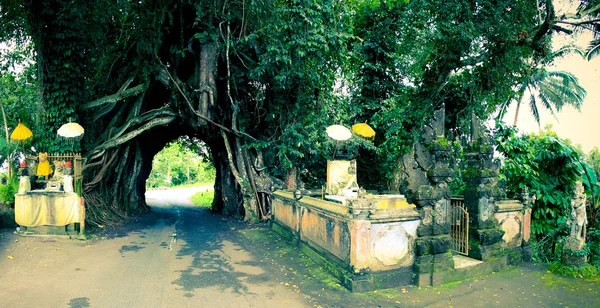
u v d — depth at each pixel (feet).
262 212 47.55
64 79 38.68
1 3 36.55
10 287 20.20
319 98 46.96
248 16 41.93
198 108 46.73
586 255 23.75
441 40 38.70
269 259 27.45
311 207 27.50
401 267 21.31
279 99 46.73
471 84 42.04
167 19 45.60
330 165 32.99
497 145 29.48
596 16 36.86
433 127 23.30
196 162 182.60
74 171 35.06
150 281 22.22
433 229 21.84
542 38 40.75
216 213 60.85
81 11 38.45
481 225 24.04
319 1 39.81
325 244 24.77
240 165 49.03
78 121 40.81
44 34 37.78
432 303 18.67
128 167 55.06
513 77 43.19
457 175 28.96
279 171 49.14
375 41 52.19
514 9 37.50
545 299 19.22
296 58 40.93
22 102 49.49
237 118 49.55
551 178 28.91
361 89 54.03
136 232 39.06
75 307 18.01
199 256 28.50
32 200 32.83
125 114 48.73
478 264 22.97
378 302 18.74
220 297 19.74
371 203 20.65
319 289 20.66
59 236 32.76
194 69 48.55
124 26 47.03
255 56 46.34
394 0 47.70
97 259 26.81
